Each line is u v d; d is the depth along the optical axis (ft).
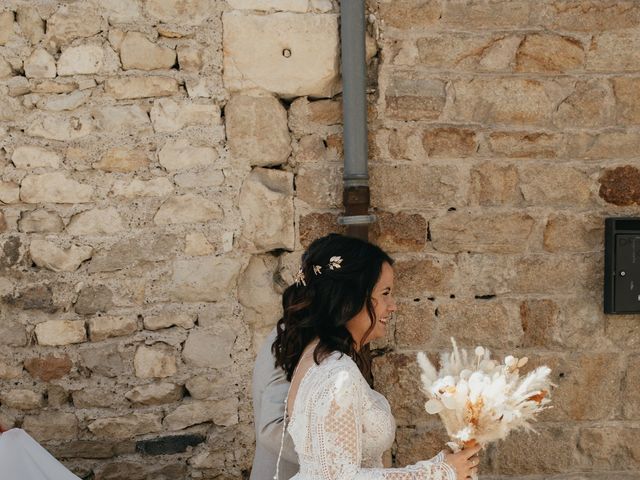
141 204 10.89
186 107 10.87
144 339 10.96
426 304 11.19
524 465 11.34
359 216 10.66
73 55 10.77
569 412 11.30
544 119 11.15
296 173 11.07
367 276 7.59
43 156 10.79
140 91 10.82
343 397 6.90
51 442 10.95
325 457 6.86
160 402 11.02
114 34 10.77
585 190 11.21
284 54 10.87
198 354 11.01
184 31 10.81
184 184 10.91
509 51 11.07
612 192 11.23
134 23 10.80
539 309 11.24
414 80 11.05
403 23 11.00
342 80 10.80
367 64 11.07
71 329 10.89
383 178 11.09
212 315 11.02
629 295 11.02
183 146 10.89
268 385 8.25
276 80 10.89
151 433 11.02
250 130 10.94
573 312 11.24
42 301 10.87
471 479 7.47
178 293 10.95
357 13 10.58
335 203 11.07
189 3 10.79
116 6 10.77
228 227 10.96
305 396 7.09
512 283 11.23
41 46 10.77
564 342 11.25
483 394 7.06
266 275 11.11
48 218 10.82
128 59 10.80
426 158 11.10
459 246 11.18
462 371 7.45
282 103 11.13
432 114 11.09
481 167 11.13
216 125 10.92
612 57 11.16
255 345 11.10
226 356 11.04
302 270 7.87
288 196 11.01
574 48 11.11
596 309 11.25
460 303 11.21
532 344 11.25
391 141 11.07
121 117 10.83
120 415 10.98
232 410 11.08
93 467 11.00
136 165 10.87
